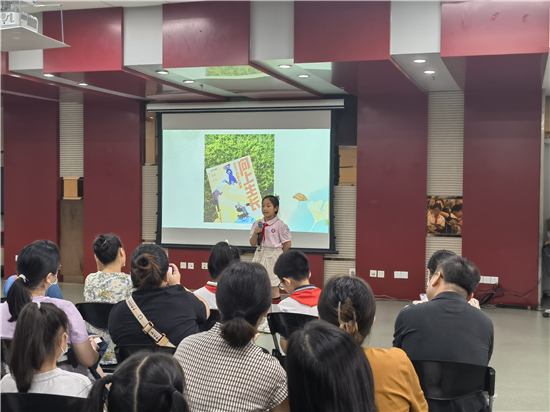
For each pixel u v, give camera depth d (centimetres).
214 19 563
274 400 176
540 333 611
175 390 124
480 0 496
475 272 261
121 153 895
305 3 536
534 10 482
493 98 741
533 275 732
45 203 924
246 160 853
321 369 124
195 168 871
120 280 346
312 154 829
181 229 880
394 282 800
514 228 738
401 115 787
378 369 184
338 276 204
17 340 191
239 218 858
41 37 445
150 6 587
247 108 838
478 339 248
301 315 320
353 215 831
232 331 176
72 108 923
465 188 758
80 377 199
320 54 535
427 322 249
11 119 931
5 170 936
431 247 791
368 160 803
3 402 182
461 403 226
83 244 923
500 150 741
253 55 560
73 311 261
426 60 560
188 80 688
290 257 365
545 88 730
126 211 897
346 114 835
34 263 276
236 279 186
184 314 278
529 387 437
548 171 827
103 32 597
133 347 257
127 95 824
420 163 782
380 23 521
